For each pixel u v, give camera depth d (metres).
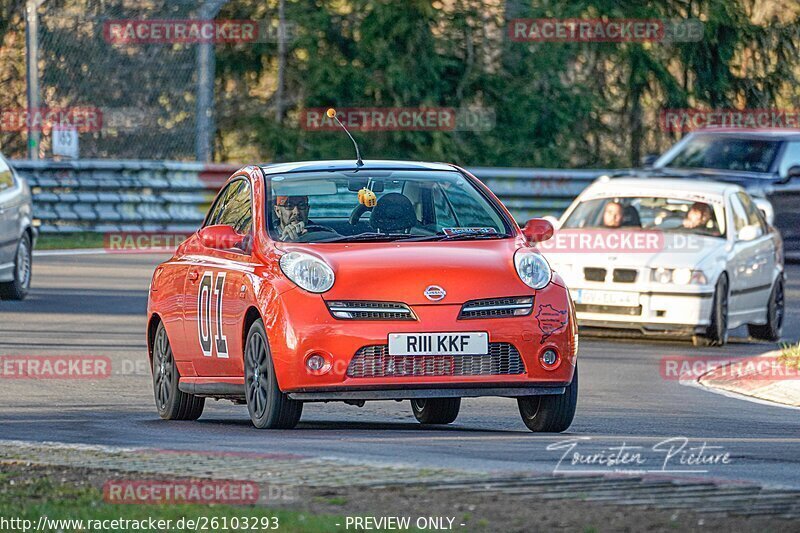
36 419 34.19
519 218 93.56
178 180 88.31
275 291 30.45
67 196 85.38
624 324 54.41
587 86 112.12
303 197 33.12
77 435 30.31
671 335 54.94
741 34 114.69
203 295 33.78
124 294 63.97
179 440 28.91
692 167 87.50
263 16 108.25
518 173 93.31
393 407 38.91
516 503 21.05
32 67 86.62
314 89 106.12
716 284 54.19
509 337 30.16
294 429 31.16
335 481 22.69
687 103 113.50
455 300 30.14
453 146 106.44
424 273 30.30
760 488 22.53
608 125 114.38
